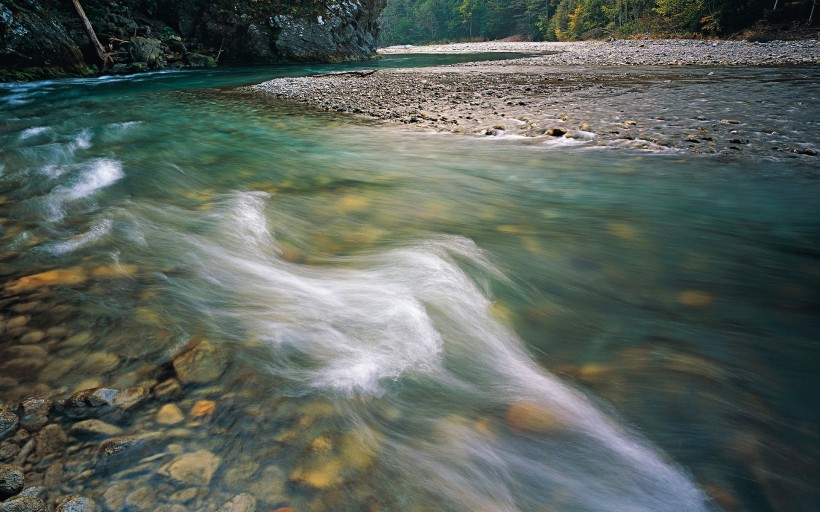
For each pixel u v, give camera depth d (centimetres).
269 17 2280
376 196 423
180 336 204
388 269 278
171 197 409
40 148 585
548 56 2680
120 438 149
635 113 758
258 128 768
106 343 198
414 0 9125
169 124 800
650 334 219
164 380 177
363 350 201
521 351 209
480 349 208
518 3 7081
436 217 370
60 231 321
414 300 243
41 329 207
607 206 387
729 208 373
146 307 227
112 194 409
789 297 246
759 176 444
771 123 650
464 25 8081
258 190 438
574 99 933
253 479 137
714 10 3469
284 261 291
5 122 795
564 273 278
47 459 141
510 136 652
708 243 312
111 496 130
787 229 331
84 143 627
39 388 171
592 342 215
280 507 130
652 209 376
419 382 185
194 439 150
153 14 2217
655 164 496
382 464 147
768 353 202
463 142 635
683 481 145
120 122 810
